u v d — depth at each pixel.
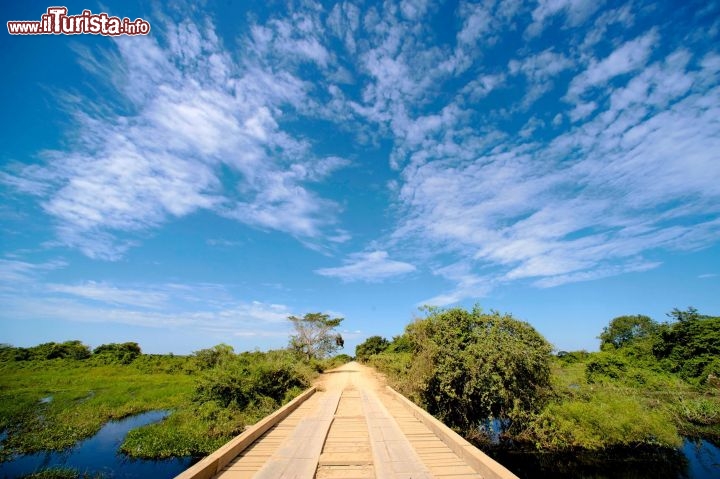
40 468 8.58
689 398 13.66
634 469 8.68
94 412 13.78
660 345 21.33
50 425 11.88
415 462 4.96
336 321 36.69
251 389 13.36
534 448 9.77
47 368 30.39
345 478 4.62
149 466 8.80
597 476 8.36
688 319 20.72
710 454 9.48
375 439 6.29
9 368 30.14
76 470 8.36
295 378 15.90
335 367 46.12
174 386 20.66
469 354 10.04
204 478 4.10
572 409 9.91
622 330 45.91
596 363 18.09
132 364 31.92
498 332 10.58
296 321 35.50
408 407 10.23
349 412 9.83
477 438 10.12
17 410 13.61
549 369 10.59
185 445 9.61
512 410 9.77
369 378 23.84
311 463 4.89
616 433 9.34
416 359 11.47
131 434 10.44
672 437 9.42
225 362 14.95
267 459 5.17
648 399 13.62
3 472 8.40
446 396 10.45
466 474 4.68
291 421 8.33
